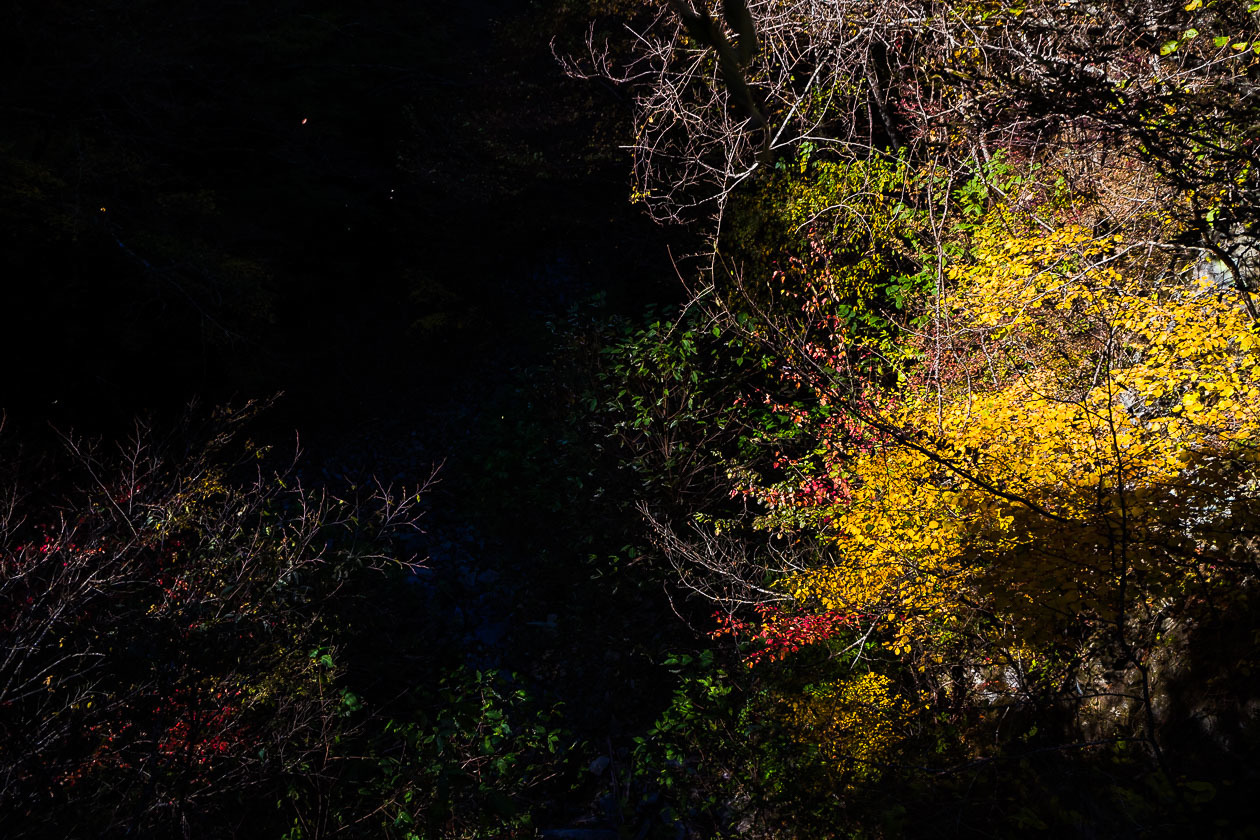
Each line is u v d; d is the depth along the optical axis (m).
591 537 8.76
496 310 13.44
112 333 9.73
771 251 8.92
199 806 4.61
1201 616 4.13
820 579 5.19
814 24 8.23
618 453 8.97
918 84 7.62
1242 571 3.64
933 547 4.32
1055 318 5.37
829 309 7.99
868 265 7.89
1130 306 4.63
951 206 7.61
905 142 9.42
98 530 5.27
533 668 8.12
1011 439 4.41
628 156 12.22
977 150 7.28
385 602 8.56
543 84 12.93
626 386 9.19
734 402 8.40
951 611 4.57
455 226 13.75
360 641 7.91
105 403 9.73
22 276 9.22
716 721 6.27
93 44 9.75
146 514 5.95
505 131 12.78
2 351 9.09
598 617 8.30
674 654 7.52
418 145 13.03
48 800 3.96
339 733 6.09
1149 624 4.54
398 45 13.59
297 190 12.03
